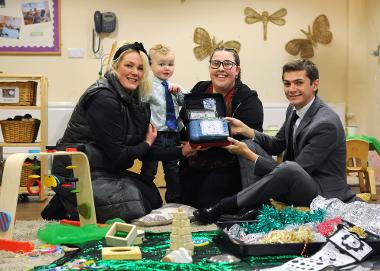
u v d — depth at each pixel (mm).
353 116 5551
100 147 2762
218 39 5344
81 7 5133
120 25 5203
